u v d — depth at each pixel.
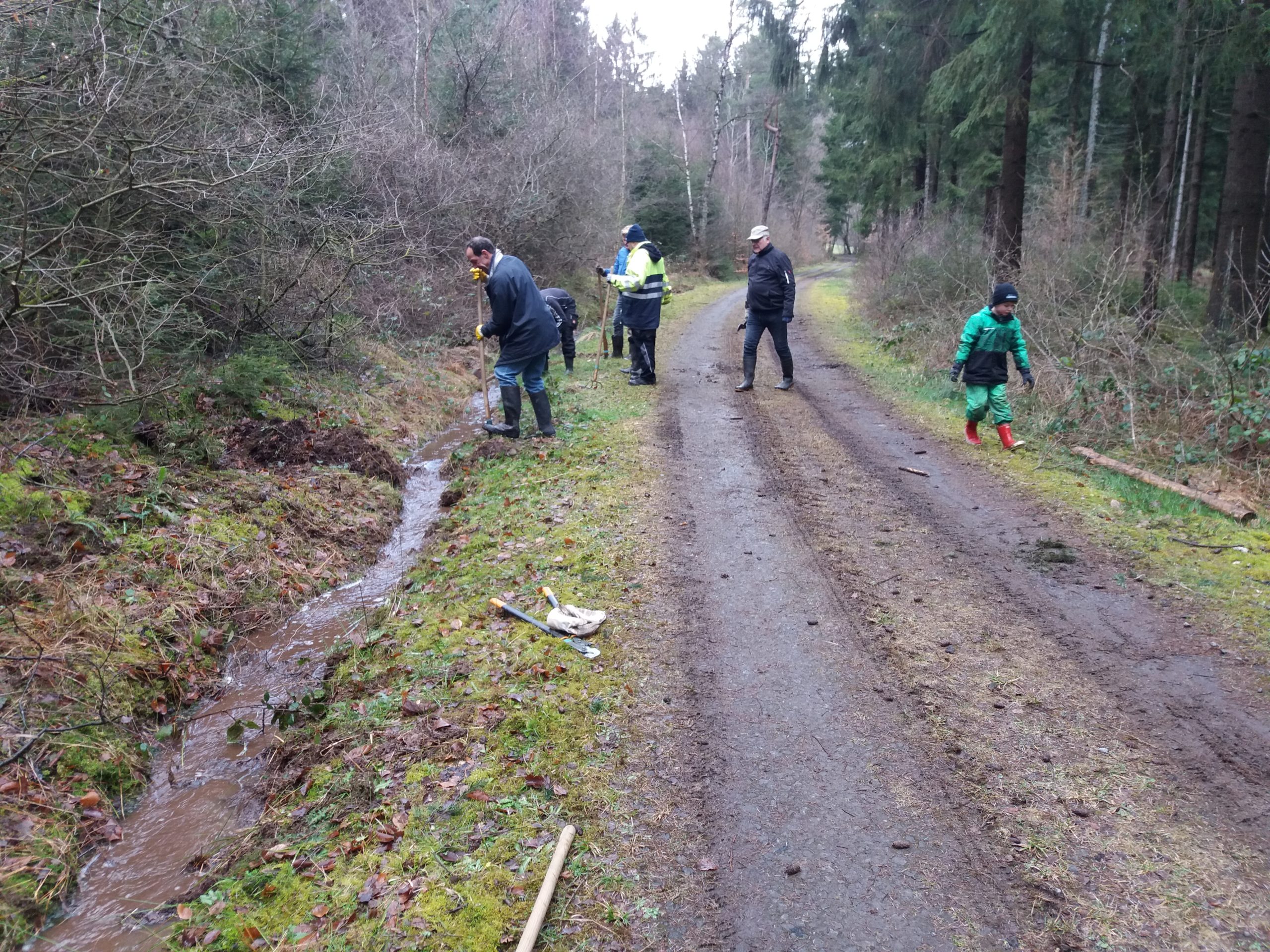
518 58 19.75
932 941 2.55
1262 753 3.39
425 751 3.45
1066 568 5.22
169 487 5.80
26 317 6.13
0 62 5.86
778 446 7.96
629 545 5.56
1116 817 3.06
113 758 3.66
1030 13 11.34
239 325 8.59
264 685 4.52
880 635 4.42
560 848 2.86
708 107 50.09
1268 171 14.80
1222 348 9.11
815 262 53.41
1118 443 7.77
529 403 9.91
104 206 6.68
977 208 22.56
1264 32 9.38
